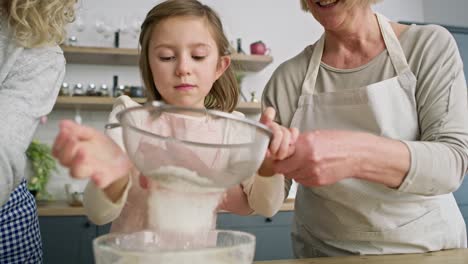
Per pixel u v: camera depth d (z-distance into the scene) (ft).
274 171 2.62
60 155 1.60
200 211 2.11
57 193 9.32
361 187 3.45
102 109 9.66
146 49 3.54
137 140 1.88
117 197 2.18
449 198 3.71
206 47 3.26
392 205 3.45
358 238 3.58
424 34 3.54
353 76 3.71
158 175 1.98
